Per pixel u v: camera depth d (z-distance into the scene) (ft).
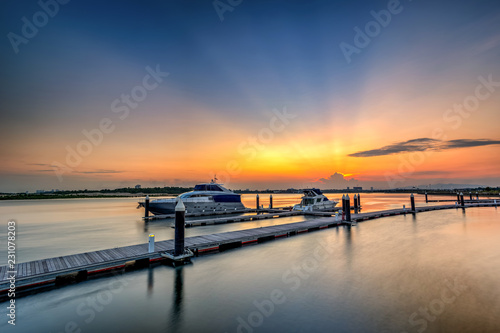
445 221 88.89
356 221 89.61
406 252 47.06
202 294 29.32
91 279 33.86
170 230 81.25
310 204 127.75
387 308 25.12
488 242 55.01
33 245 59.11
